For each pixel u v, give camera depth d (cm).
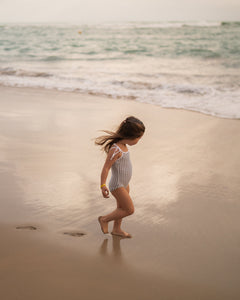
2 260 290
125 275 276
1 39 4153
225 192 457
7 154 591
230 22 5481
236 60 2167
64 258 297
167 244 331
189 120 862
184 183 486
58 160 568
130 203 333
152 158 589
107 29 5538
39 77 1680
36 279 264
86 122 833
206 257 308
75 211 396
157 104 1073
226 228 363
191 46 2900
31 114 902
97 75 1706
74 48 3102
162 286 263
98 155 595
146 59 2336
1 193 438
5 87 1373
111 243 330
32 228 353
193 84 1423
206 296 253
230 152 618
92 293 249
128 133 324
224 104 1060
